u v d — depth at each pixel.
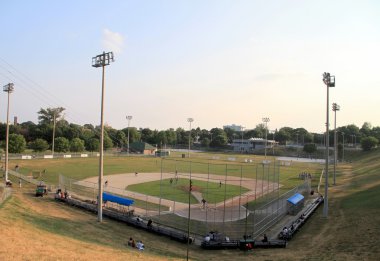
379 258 27.31
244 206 51.31
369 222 37.34
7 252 21.88
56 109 187.25
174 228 39.53
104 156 134.38
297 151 193.62
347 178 86.56
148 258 27.14
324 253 30.62
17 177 73.06
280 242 34.38
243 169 102.19
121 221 42.47
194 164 116.00
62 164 100.56
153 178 80.12
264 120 152.88
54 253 23.70
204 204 49.75
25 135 160.50
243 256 31.22
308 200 58.31
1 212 33.19
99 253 26.25
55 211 43.72
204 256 31.17
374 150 166.50
